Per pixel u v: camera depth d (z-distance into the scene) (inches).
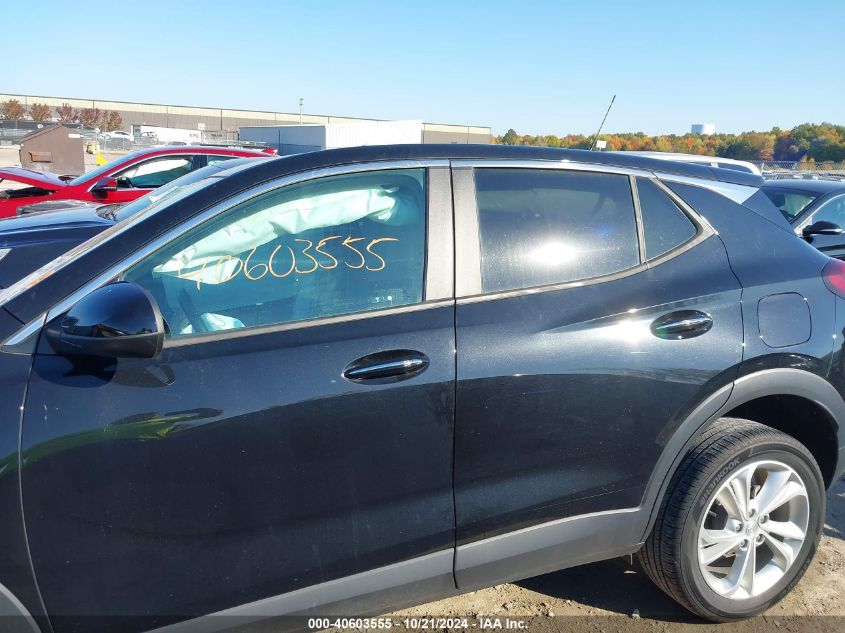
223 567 81.5
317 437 82.6
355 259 91.0
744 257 107.7
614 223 102.7
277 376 81.7
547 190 100.7
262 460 81.0
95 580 77.8
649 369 96.4
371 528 86.6
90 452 75.8
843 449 113.6
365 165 94.4
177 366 79.7
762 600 109.7
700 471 100.9
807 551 112.3
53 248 177.6
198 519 79.9
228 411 79.5
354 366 84.2
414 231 93.4
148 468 77.5
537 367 91.0
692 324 99.1
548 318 93.7
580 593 118.2
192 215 86.4
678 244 105.4
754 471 106.7
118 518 77.2
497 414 89.8
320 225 91.8
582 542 98.3
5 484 73.4
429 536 89.2
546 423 92.4
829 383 108.3
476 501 90.8
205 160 323.6
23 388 75.5
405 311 89.4
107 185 301.4
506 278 94.9
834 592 119.0
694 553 102.7
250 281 87.7
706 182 111.0
